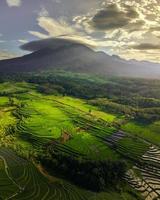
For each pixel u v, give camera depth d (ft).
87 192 546.26
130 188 583.17
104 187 567.59
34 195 515.09
